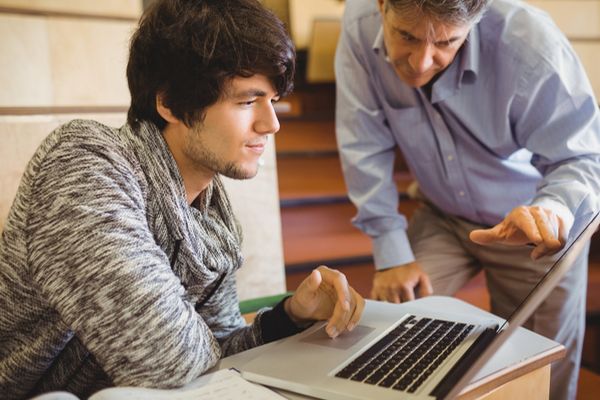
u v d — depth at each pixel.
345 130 1.74
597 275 2.86
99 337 0.78
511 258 1.68
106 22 1.88
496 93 1.50
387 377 0.78
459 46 1.34
